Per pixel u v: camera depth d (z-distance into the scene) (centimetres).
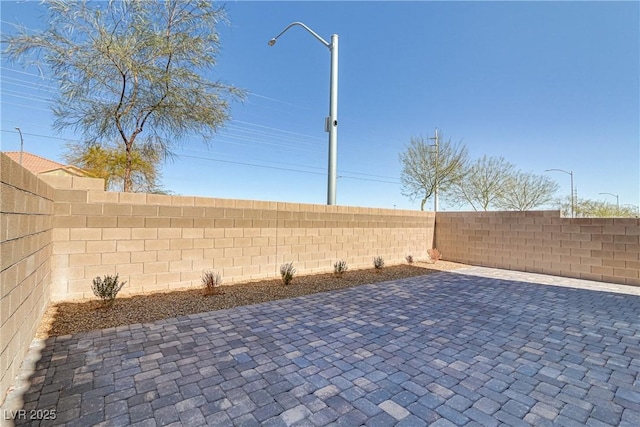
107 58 621
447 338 375
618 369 298
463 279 767
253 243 675
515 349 344
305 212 771
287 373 279
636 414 223
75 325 383
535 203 2209
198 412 216
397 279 755
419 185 2180
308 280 705
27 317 296
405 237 1048
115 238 508
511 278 793
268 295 563
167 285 561
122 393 238
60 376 262
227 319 429
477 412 224
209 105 748
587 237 799
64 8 577
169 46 654
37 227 336
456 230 1088
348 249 873
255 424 205
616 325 430
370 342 358
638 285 718
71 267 472
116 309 447
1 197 203
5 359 223
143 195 533
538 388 260
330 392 248
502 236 964
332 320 436
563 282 749
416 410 225
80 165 1554
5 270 216
